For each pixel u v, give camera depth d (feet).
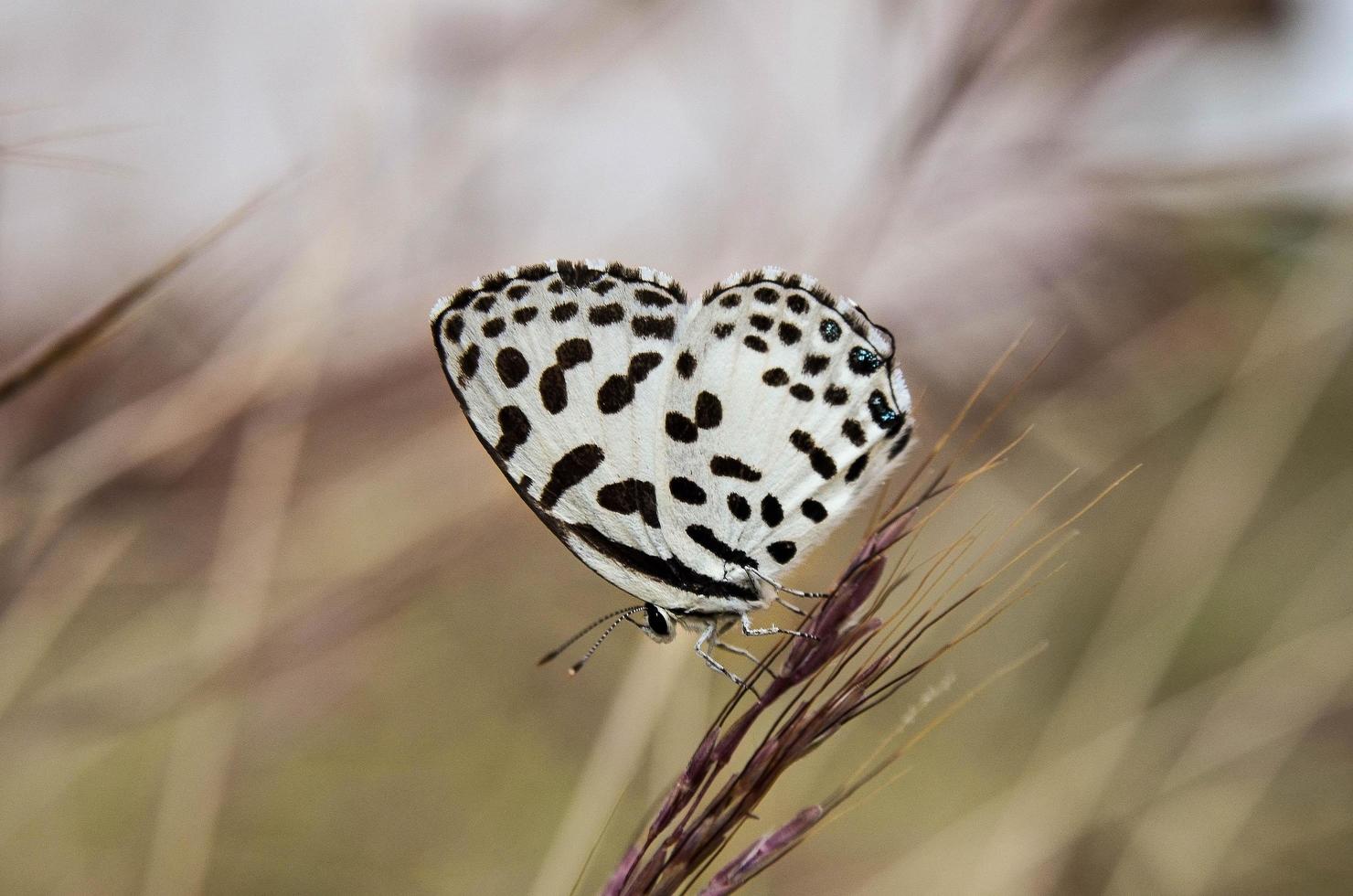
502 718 0.63
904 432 0.51
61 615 0.53
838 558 0.56
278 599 0.55
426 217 0.56
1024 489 0.57
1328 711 0.59
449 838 0.61
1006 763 0.63
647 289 0.51
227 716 0.54
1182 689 0.63
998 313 0.57
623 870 0.47
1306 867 0.59
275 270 0.54
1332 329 0.58
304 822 0.60
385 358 0.56
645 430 0.51
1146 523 0.63
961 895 0.57
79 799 0.57
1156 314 0.57
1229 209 0.57
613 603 0.65
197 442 0.54
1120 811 0.58
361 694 0.61
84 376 0.53
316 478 0.56
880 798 0.62
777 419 0.51
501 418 0.51
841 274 0.55
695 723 0.54
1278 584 0.65
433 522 0.56
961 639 0.47
